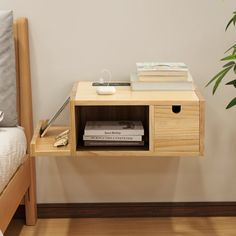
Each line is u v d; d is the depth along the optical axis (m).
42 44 2.39
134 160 2.51
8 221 1.96
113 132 2.07
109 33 2.38
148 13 2.35
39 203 2.54
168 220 2.52
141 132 2.07
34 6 2.35
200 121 1.98
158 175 2.53
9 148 2.01
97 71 2.42
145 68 2.14
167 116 1.98
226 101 2.45
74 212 2.55
